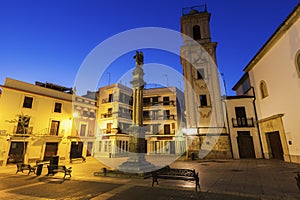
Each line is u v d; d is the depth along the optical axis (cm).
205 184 652
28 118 1764
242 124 1764
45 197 517
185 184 655
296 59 1179
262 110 1669
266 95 1612
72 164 1502
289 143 1284
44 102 1923
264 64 1599
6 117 1631
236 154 1666
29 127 1752
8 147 1593
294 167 1031
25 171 1124
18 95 1741
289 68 1254
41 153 1802
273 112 1482
